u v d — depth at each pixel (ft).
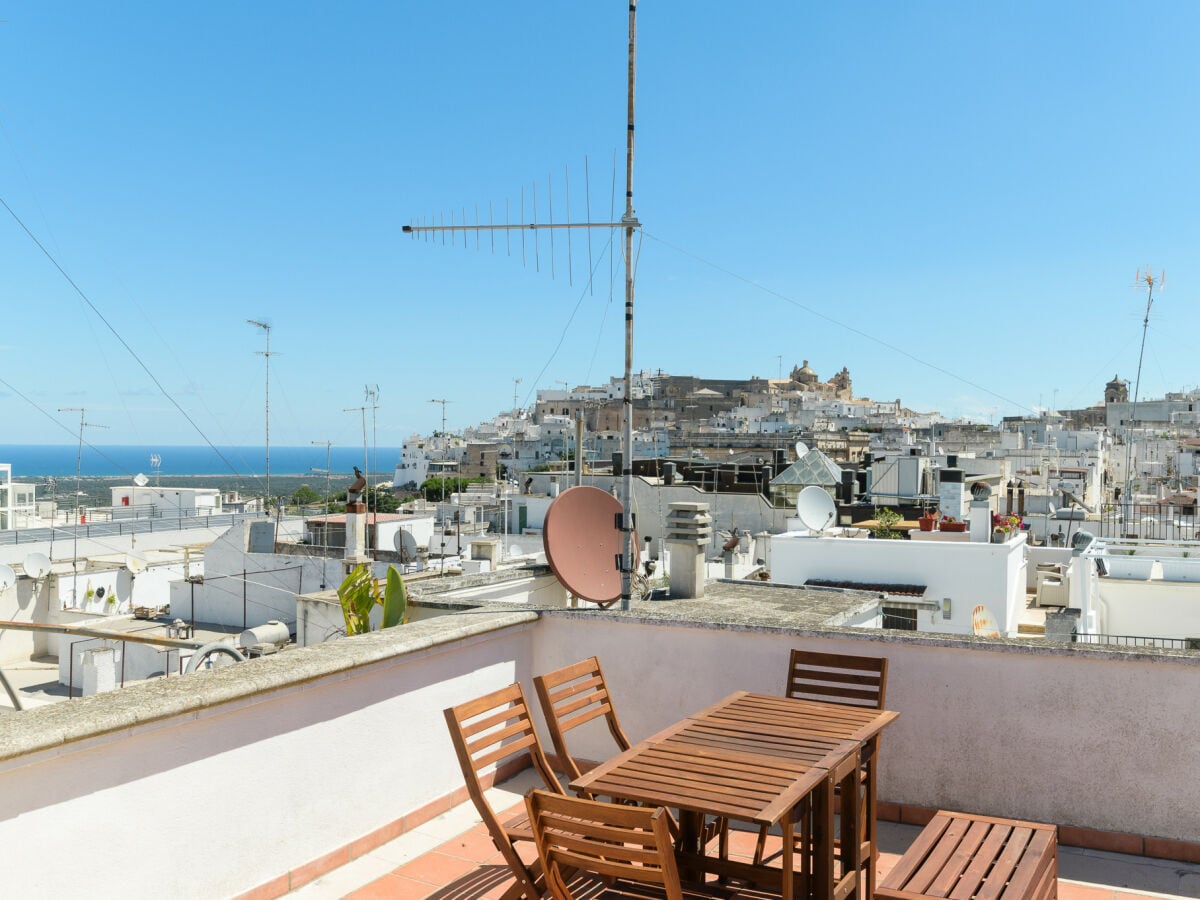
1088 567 47.29
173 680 14.66
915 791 18.11
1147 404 334.24
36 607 84.38
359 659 16.37
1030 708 17.26
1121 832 16.66
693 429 325.01
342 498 270.87
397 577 26.30
